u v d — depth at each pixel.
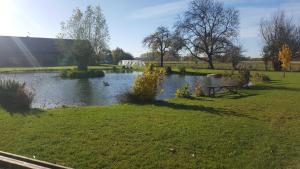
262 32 61.28
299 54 61.44
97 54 55.88
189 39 61.91
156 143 8.01
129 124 10.11
